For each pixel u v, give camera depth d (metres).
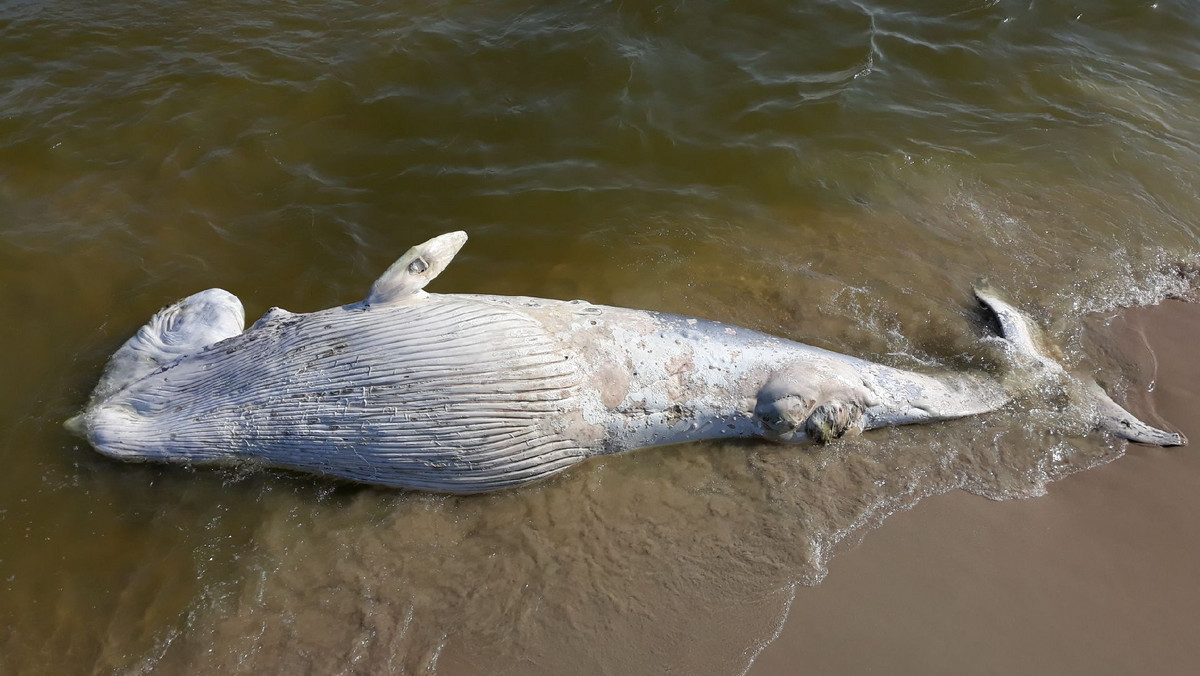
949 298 7.67
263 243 7.91
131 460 6.32
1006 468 6.39
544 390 6.10
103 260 7.67
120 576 5.77
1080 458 6.44
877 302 7.64
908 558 5.78
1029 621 5.39
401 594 5.71
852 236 8.27
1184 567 5.68
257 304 7.40
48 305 7.33
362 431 5.94
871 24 10.25
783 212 8.51
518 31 9.99
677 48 9.85
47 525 6.02
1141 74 10.03
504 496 6.31
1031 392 6.84
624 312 6.68
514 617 5.56
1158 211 8.46
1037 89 9.77
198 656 5.35
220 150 8.65
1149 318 7.45
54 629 5.46
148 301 7.39
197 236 7.94
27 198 8.12
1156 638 5.29
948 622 5.39
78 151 8.53
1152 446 6.46
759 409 6.46
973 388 6.83
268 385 6.05
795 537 5.95
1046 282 7.79
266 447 6.11
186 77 9.34
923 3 10.60
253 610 5.60
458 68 9.58
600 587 5.71
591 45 9.71
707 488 6.34
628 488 6.36
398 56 9.66
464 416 5.90
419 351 5.89
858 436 6.65
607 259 7.96
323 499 6.24
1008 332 7.16
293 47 9.78
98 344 7.08
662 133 9.04
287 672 5.30
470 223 8.20
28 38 9.70
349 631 5.51
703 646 5.33
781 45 9.99
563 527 6.11
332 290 7.54
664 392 6.42
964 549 5.83
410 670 5.30
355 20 10.17
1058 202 8.55
